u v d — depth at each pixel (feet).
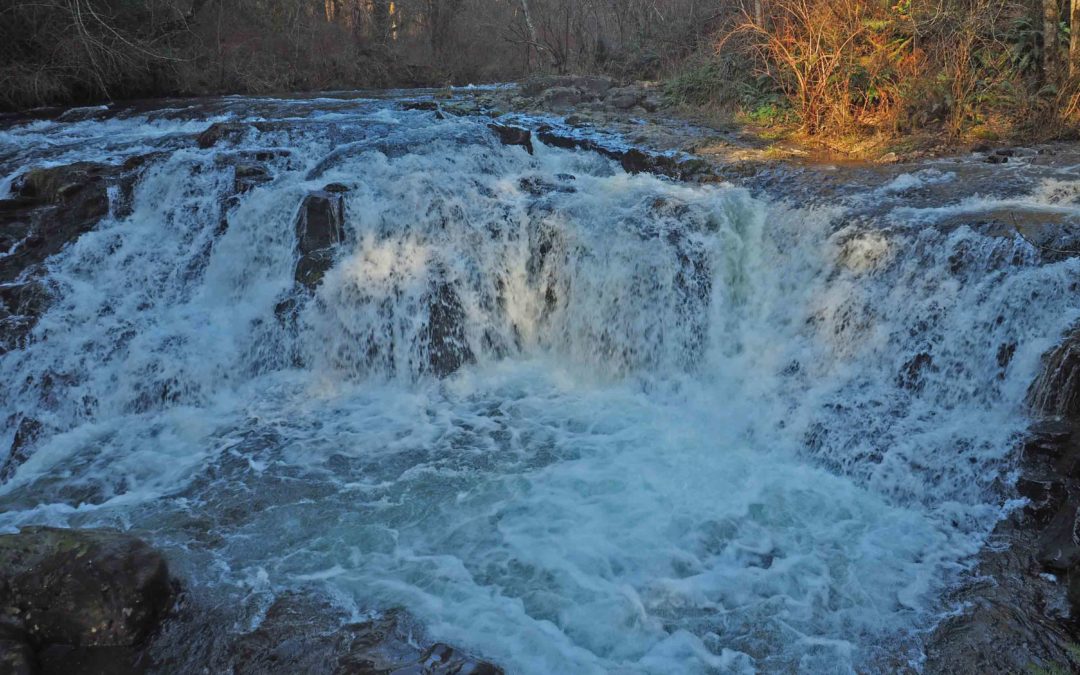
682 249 27.02
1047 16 33.58
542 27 79.00
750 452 22.17
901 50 37.68
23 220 29.32
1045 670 13.70
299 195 29.19
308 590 16.76
